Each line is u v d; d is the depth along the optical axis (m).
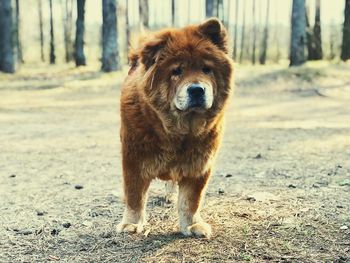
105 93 9.89
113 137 5.33
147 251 2.74
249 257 2.66
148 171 2.82
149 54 2.75
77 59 15.41
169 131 2.74
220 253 2.71
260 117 6.97
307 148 4.52
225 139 5.12
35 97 9.41
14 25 13.66
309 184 3.49
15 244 2.83
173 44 2.74
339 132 5.46
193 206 2.88
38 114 7.30
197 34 2.79
